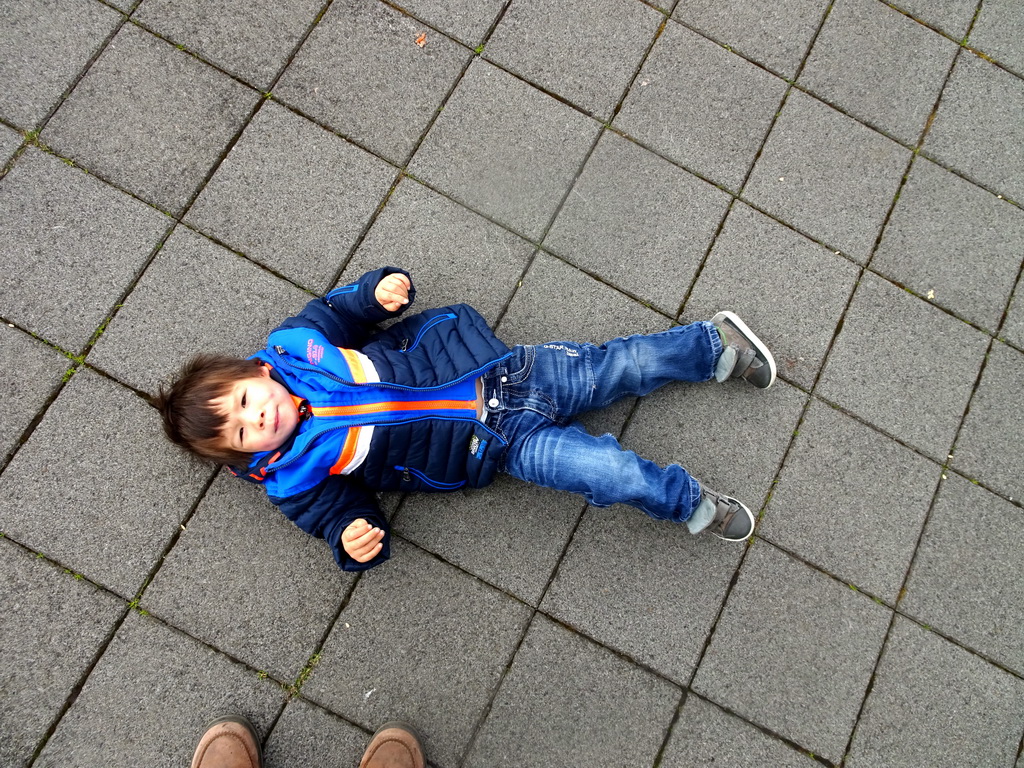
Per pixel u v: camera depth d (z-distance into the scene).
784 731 2.22
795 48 2.55
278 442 1.93
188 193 2.35
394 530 2.27
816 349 2.40
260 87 2.42
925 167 2.51
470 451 2.07
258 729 2.15
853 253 2.46
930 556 2.32
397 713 2.18
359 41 2.46
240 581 2.21
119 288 2.30
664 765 2.19
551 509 2.30
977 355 2.42
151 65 2.40
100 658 2.14
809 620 2.28
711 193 2.46
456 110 2.45
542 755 2.18
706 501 2.15
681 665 2.24
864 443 2.37
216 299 2.31
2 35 2.39
